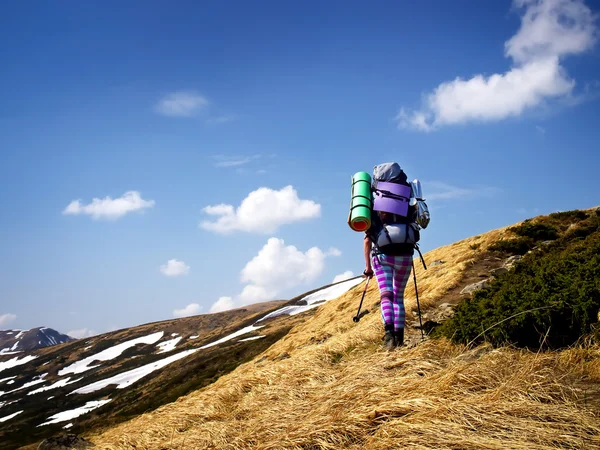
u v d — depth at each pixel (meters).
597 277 5.38
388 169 6.42
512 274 7.76
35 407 97.62
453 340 6.17
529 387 3.70
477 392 3.88
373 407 3.87
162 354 128.38
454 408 3.47
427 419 3.44
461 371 4.20
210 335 132.38
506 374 4.09
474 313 6.21
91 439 9.45
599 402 3.42
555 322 5.23
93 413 72.31
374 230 6.43
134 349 154.25
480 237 27.08
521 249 16.69
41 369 145.00
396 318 6.36
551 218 21.17
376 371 5.18
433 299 12.51
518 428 3.08
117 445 6.00
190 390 56.53
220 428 4.88
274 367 7.62
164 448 4.96
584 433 2.93
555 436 2.90
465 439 2.99
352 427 3.67
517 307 5.64
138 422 8.15
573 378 3.98
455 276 14.43
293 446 3.68
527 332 5.44
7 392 127.62
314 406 4.54
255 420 4.78
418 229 6.35
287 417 4.46
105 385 106.19
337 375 5.96
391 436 3.35
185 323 179.12
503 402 3.46
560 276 5.92
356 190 6.42
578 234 13.64
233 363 63.31
